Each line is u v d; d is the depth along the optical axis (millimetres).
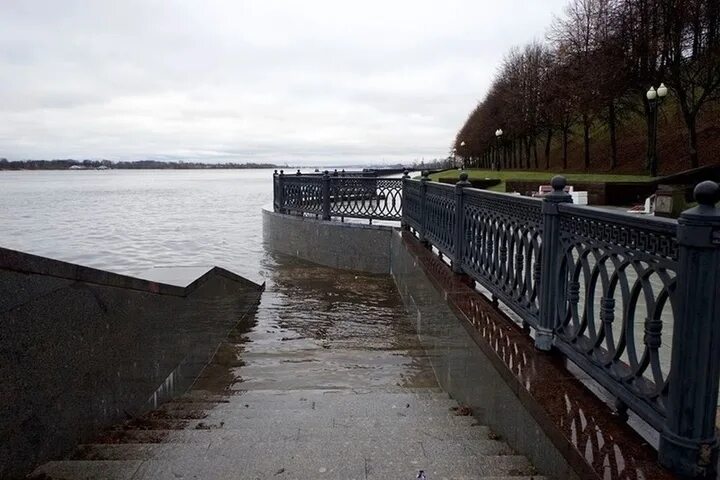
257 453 2811
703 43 21906
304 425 3396
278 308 7594
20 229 20453
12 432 2375
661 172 26844
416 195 8305
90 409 3045
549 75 34500
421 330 5887
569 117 34750
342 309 7523
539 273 3115
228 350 5695
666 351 3607
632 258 2074
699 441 1731
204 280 5195
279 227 12930
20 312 2434
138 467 2609
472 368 3557
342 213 11031
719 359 1723
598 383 2475
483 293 4516
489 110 55500
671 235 1821
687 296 1710
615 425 2125
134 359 3600
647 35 22703
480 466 2518
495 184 27219
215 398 4238
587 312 2490
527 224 3307
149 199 43625
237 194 52406
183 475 2541
